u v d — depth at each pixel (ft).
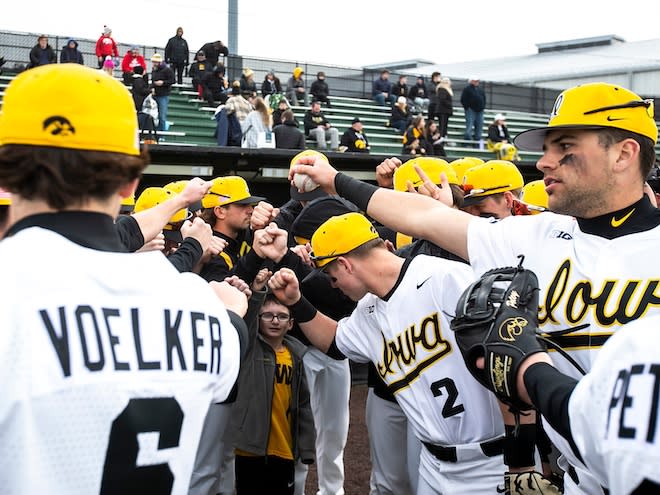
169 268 5.18
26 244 4.51
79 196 4.71
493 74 118.83
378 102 71.20
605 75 103.04
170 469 4.73
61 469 4.26
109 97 4.75
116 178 4.78
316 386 15.11
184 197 9.38
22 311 4.26
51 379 4.24
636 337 4.16
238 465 14.02
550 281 7.04
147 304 4.79
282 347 14.15
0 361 4.11
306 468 15.06
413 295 9.84
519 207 15.37
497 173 15.19
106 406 4.41
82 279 4.54
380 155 34.01
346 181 9.16
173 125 54.39
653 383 3.93
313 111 53.72
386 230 18.48
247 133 42.27
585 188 6.74
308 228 14.75
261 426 13.60
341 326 11.35
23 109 4.55
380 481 13.51
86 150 4.61
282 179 33.47
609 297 6.54
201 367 4.99
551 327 6.94
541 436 10.26
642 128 6.65
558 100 6.95
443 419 9.71
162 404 4.67
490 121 77.82
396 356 10.22
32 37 59.57
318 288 14.44
